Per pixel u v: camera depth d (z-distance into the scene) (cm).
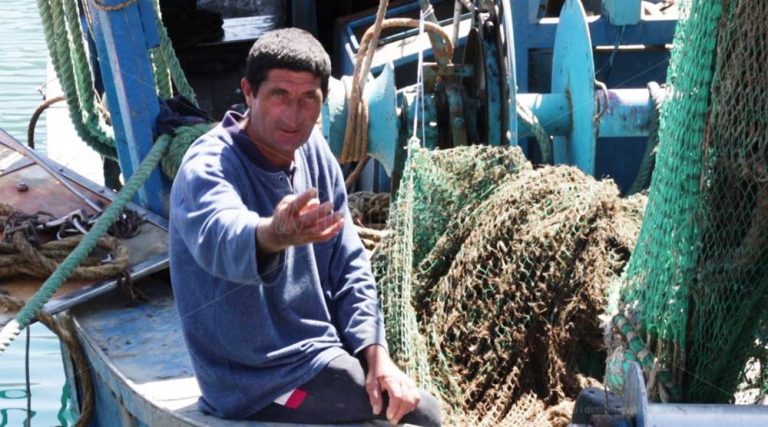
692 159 337
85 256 432
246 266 300
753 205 336
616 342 358
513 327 406
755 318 351
